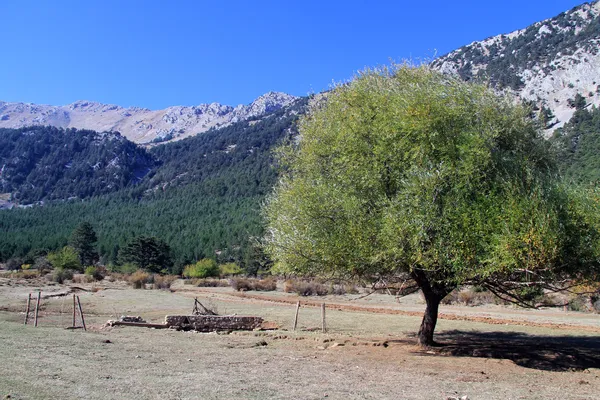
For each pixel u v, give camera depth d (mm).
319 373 11531
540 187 13055
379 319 26906
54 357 11875
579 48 157125
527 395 9953
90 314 27703
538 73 154750
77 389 8578
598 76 138375
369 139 14984
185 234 138750
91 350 13562
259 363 12727
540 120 15680
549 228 12289
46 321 22969
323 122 16531
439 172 12922
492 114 14344
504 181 13188
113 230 149625
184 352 14328
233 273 89750
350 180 14422
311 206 14289
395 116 14156
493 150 14070
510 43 194875
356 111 15477
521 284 13344
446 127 13836
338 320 26094
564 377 12617
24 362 10883
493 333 22234
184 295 43406
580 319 28719
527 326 25047
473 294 40688
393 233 12758
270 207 16516
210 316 22438
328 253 13984
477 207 12930
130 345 15266
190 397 8406
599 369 14172
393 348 16656
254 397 8617
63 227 161000
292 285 51094
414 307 36156
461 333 22188
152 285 58938
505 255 12055
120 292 43281
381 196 14016
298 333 20453
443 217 12734
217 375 10680
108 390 8641
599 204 13359
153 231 147000
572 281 14945
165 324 21953
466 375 12203
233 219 149375
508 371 13062
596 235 13055
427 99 13961
